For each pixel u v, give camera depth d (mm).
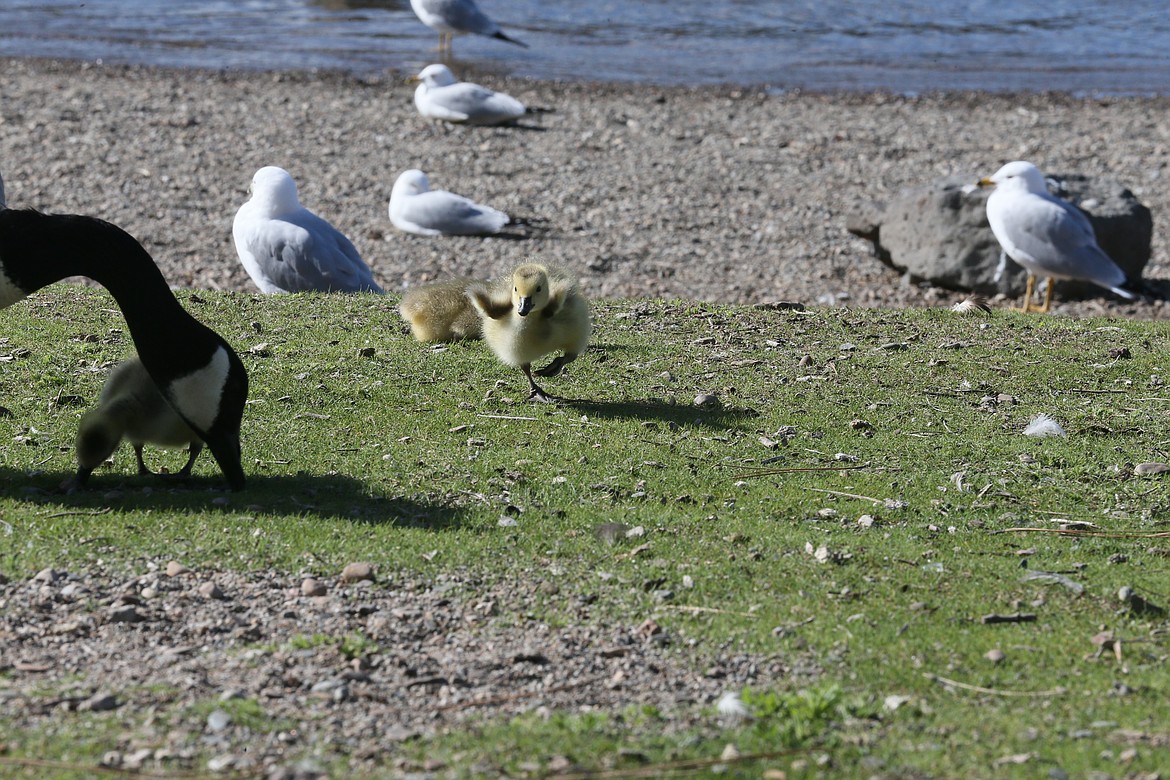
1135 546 9797
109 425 9867
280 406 12250
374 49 45375
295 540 9258
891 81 42594
